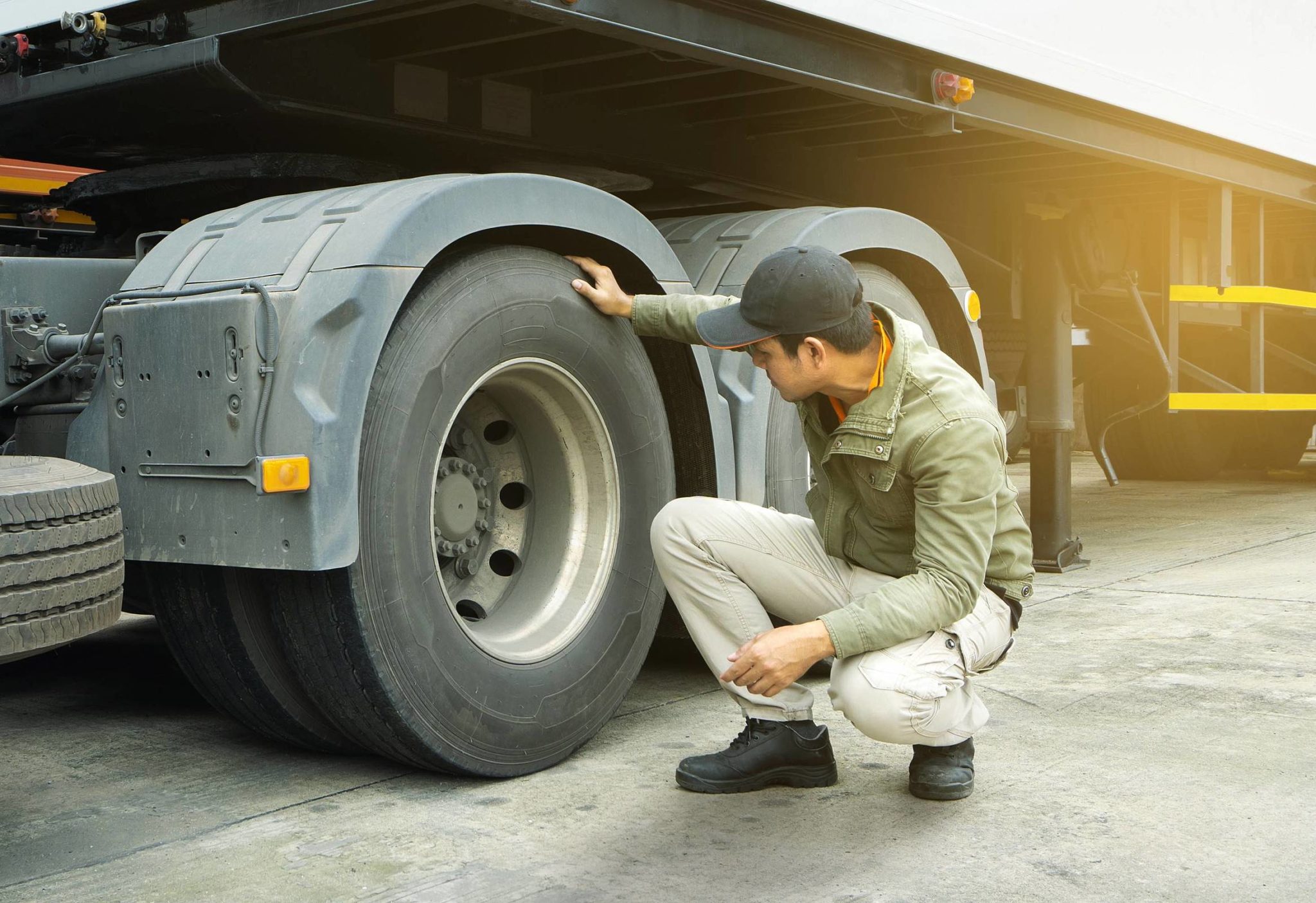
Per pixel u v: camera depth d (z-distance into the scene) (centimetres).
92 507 206
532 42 327
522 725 275
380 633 249
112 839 243
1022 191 536
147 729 323
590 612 294
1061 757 287
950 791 257
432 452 261
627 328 302
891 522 253
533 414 298
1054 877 219
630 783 274
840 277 232
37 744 310
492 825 248
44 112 322
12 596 191
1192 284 630
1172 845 234
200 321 245
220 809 259
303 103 304
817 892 214
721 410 321
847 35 342
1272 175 583
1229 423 943
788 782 270
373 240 244
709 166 404
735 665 236
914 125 388
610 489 300
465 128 337
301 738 291
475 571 299
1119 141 471
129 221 356
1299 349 817
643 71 344
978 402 239
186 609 276
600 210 290
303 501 235
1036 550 551
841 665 245
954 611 237
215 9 288
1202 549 611
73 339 273
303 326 241
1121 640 411
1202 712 323
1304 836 238
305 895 215
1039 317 542
